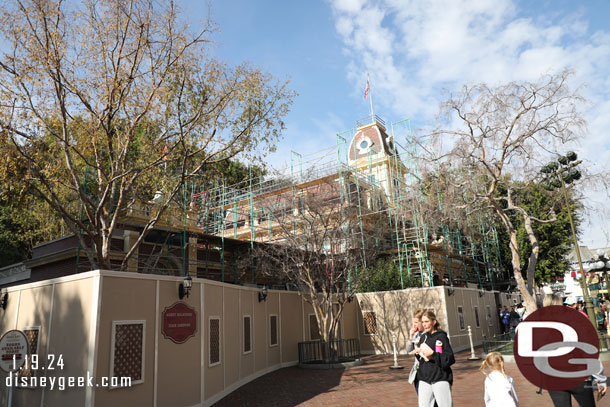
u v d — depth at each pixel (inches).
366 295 988.6
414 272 1187.9
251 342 646.5
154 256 825.5
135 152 664.4
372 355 926.4
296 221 949.8
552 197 841.5
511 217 1343.5
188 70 585.6
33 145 565.6
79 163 682.8
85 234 771.4
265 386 568.1
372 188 1305.4
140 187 650.8
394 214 1129.4
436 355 236.7
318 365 726.5
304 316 853.2
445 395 232.1
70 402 358.9
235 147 629.3
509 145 733.3
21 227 1109.1
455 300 947.3
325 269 845.8
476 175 771.4
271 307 743.7
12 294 470.6
